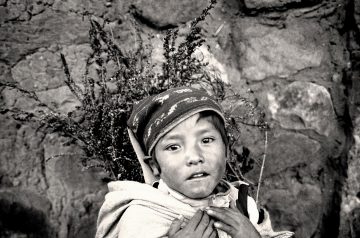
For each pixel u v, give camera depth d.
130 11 2.02
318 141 2.03
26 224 1.76
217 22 2.08
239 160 1.96
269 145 2.02
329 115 2.03
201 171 1.16
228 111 1.98
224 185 1.38
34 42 1.87
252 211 1.40
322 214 2.01
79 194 1.84
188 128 1.17
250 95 2.04
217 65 2.04
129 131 1.35
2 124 1.79
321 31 2.08
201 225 1.16
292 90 2.04
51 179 1.81
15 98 1.82
